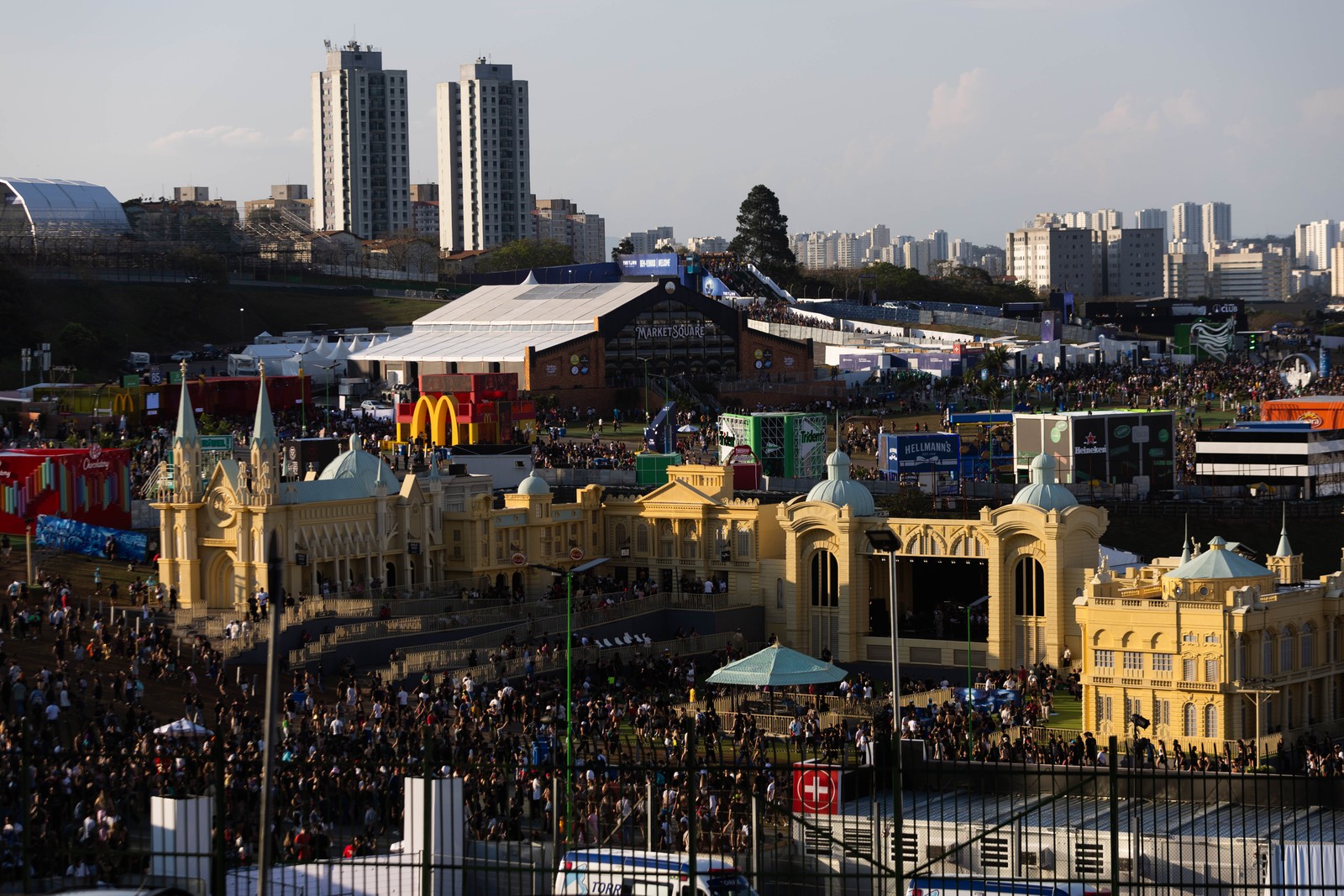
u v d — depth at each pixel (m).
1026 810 89.00
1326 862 91.69
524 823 116.56
